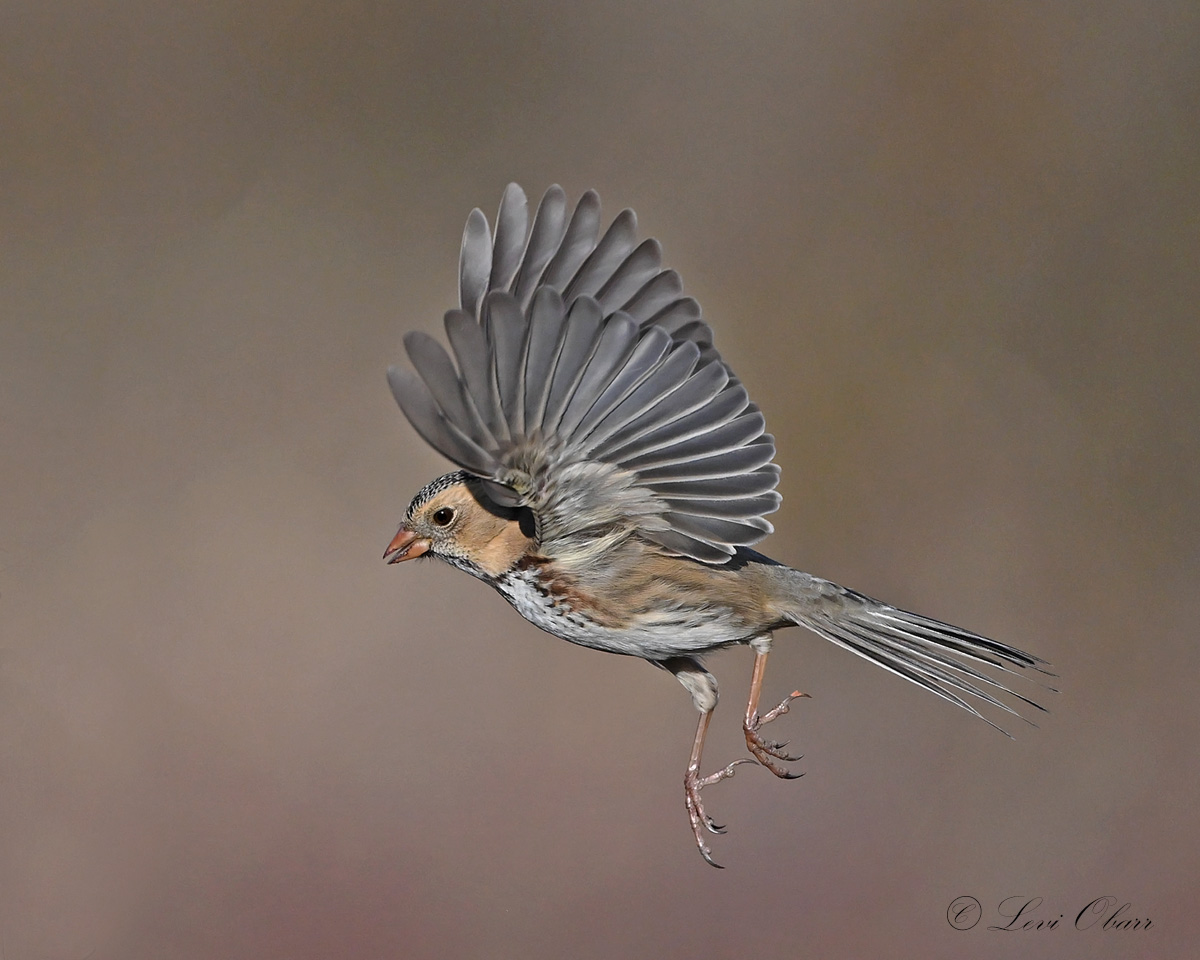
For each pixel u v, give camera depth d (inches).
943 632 256.7
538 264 243.3
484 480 221.5
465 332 199.3
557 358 213.3
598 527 242.1
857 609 261.0
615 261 246.2
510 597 258.1
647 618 253.6
